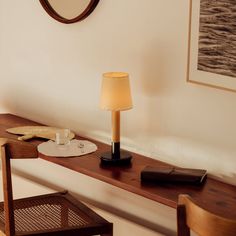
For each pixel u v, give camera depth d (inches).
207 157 92.0
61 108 115.0
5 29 122.8
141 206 104.4
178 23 91.6
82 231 93.6
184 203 67.5
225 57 85.4
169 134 97.0
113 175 90.7
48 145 102.6
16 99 124.8
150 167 90.8
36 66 118.0
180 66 92.8
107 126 106.5
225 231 62.9
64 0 107.8
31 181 123.0
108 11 101.7
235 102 86.3
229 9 83.4
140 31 97.3
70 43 109.9
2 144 87.2
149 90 98.3
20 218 97.2
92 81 107.5
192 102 92.4
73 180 117.0
